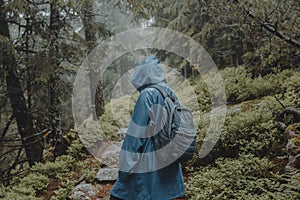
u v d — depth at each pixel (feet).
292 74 20.70
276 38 15.17
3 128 28.07
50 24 24.00
